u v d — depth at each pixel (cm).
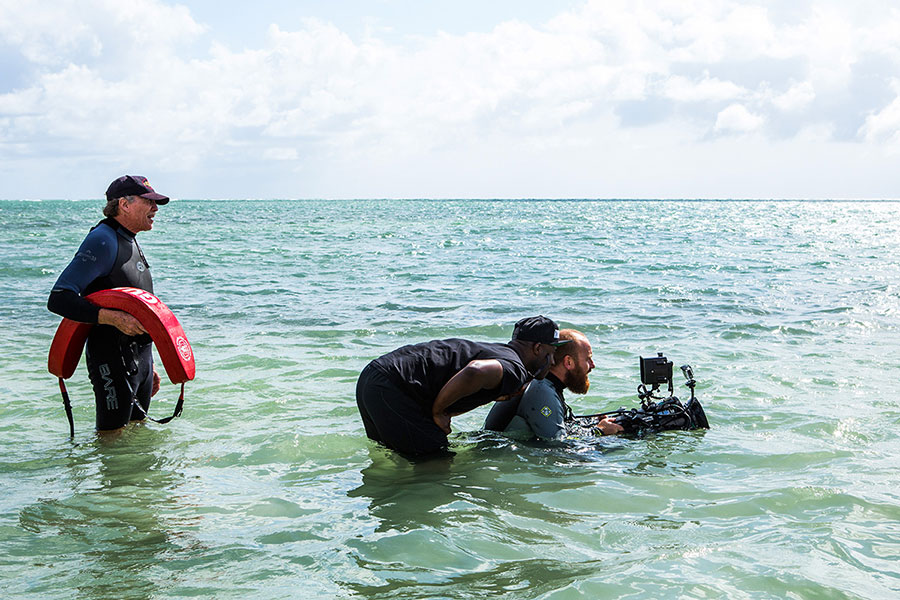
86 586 302
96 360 527
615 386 695
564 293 1437
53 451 502
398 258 2388
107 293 506
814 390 676
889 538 347
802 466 466
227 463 479
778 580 302
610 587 298
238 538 355
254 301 1320
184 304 1274
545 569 318
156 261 2247
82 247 518
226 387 695
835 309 1200
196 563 326
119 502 406
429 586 301
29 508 396
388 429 482
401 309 1220
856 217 8019
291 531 363
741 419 582
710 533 358
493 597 290
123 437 538
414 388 481
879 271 1875
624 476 451
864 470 452
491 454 494
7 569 319
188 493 422
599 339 951
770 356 837
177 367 512
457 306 1253
